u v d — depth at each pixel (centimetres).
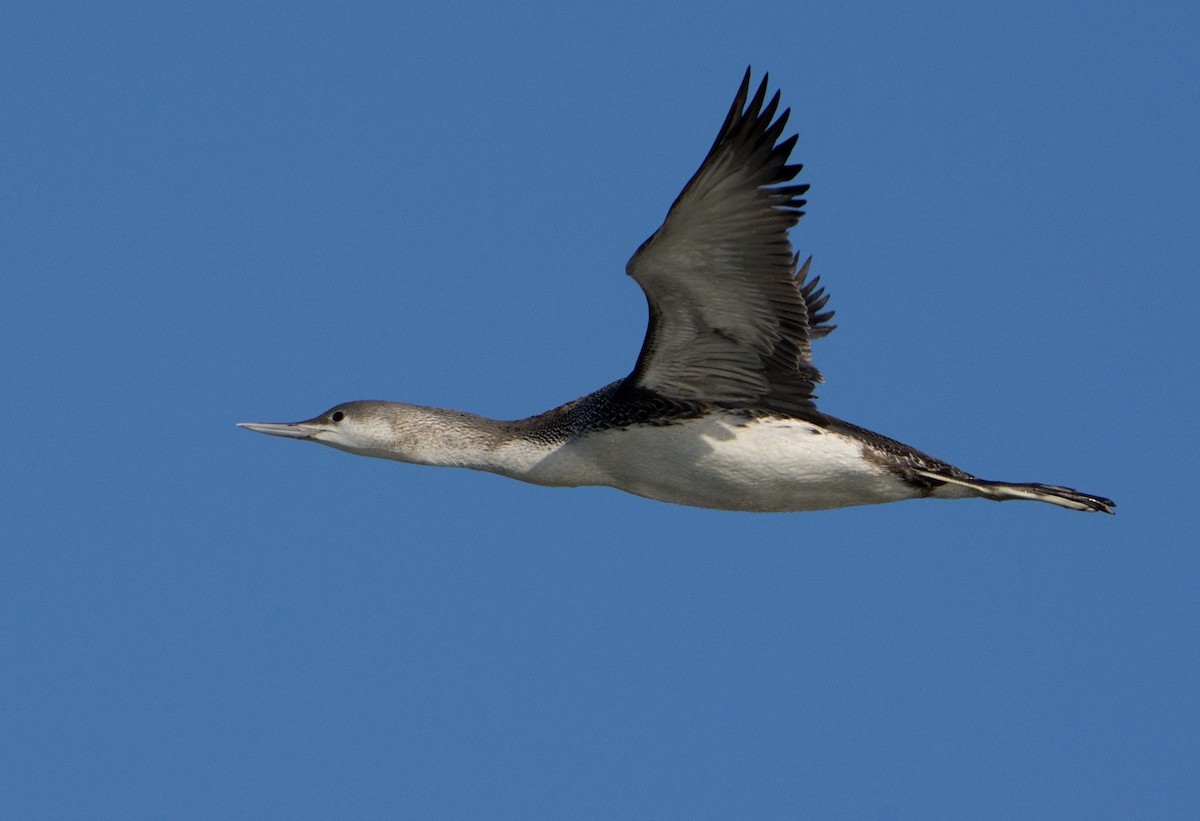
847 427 1576
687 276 1448
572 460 1628
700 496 1594
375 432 1727
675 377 1545
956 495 1594
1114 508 1600
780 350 1506
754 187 1371
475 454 1698
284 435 1762
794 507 1593
